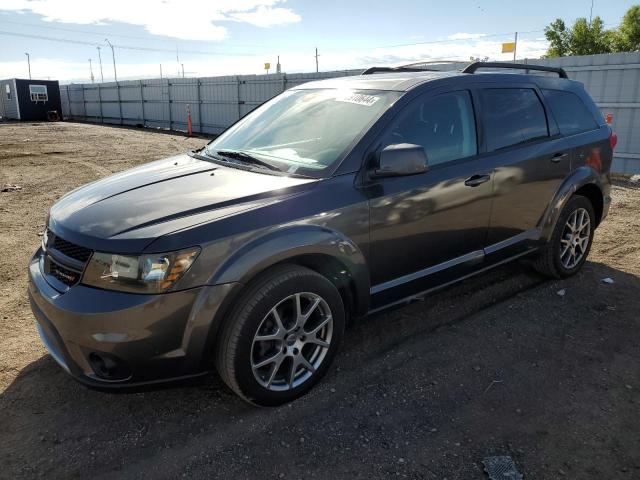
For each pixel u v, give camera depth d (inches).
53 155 577.6
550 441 104.9
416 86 138.3
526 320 156.4
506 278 187.9
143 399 120.2
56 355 109.8
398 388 123.2
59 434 108.5
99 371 103.0
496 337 146.5
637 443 104.2
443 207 136.9
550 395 120.0
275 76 813.9
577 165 177.5
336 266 123.7
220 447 104.4
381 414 113.9
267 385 113.0
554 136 171.6
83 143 735.1
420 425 110.2
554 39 1658.5
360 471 97.7
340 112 138.9
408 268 135.3
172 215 106.6
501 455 101.0
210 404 118.4
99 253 101.2
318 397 120.0
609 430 108.0
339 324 122.2
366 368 131.6
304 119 144.7
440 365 132.6
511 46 711.1
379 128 127.9
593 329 150.8
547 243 173.8
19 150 623.5
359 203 120.9
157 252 98.5
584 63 445.4
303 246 110.6
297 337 115.5
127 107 1232.2
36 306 112.0
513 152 155.7
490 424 110.3
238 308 106.0
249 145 147.6
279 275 109.6
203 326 102.0
